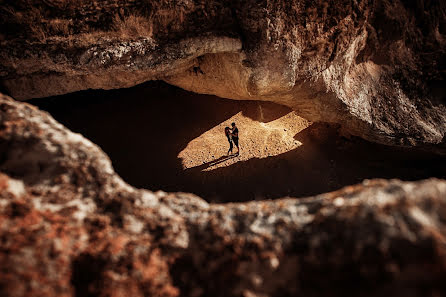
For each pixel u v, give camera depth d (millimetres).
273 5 6387
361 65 9008
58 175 3305
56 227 2984
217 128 10062
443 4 8414
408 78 9328
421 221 2393
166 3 6016
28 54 5695
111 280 2781
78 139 3580
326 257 2613
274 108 10953
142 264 2898
